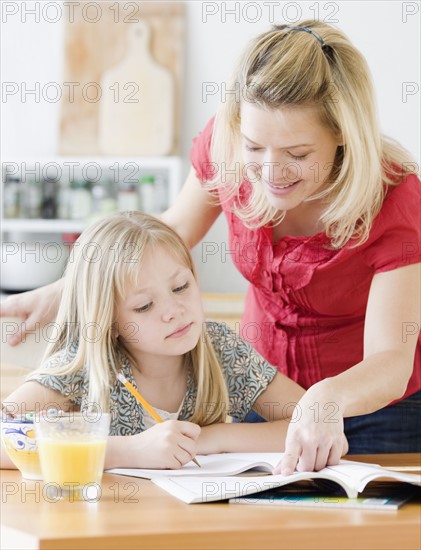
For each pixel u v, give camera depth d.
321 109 1.41
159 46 3.70
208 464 1.40
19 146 3.81
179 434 1.39
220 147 1.64
